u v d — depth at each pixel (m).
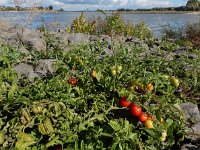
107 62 0.90
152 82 0.72
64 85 0.70
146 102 0.66
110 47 1.19
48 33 1.23
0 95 0.66
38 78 0.80
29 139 0.55
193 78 0.88
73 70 0.83
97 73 0.74
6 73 0.77
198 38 1.57
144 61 0.93
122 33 1.77
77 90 0.69
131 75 0.76
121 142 0.52
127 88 0.71
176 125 0.63
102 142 0.54
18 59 0.94
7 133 0.57
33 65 0.91
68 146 0.55
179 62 0.95
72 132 0.56
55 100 0.63
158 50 1.13
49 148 0.56
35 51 1.02
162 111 0.65
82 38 1.31
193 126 0.65
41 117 0.58
